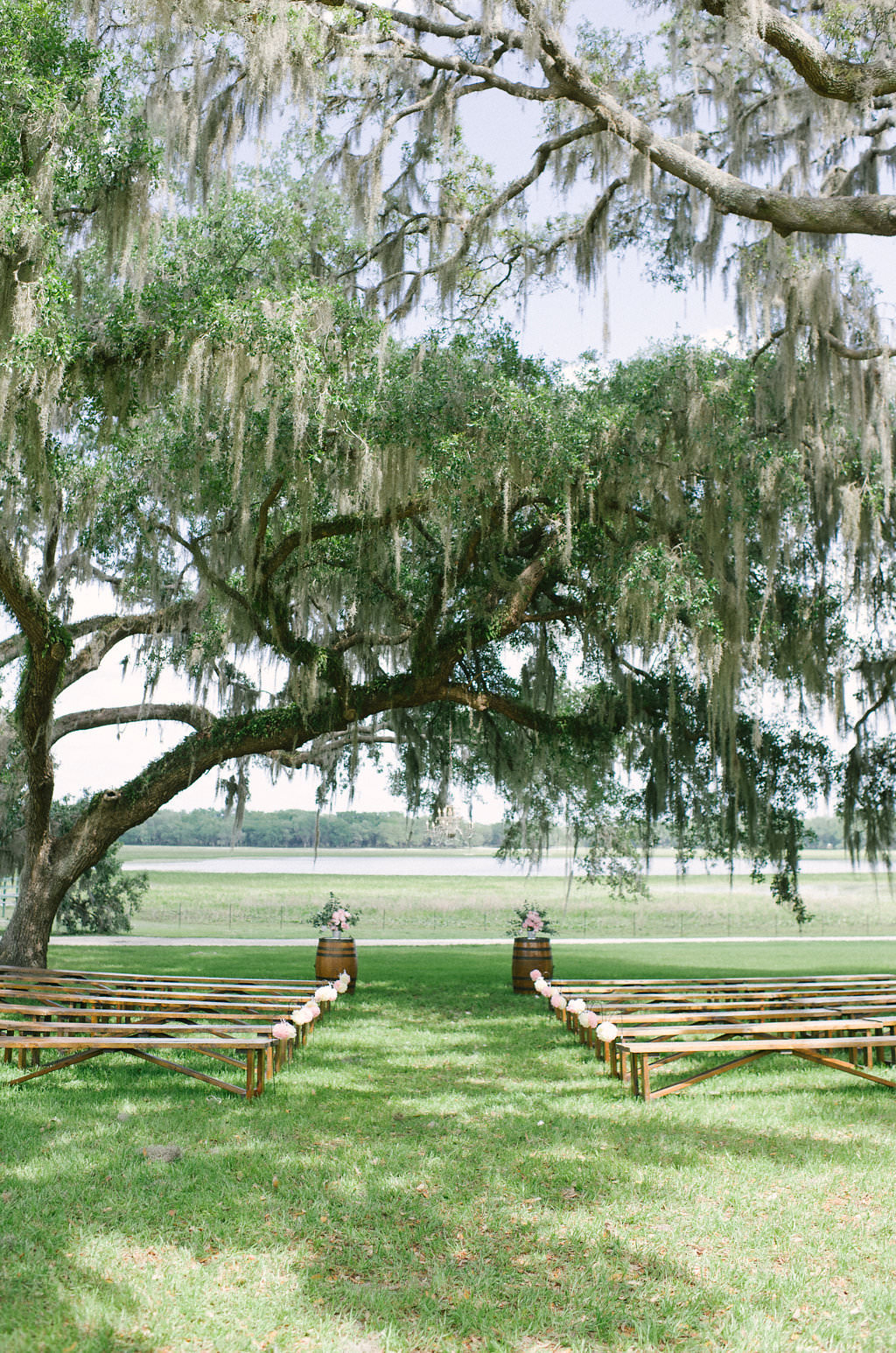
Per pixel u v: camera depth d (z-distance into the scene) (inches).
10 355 327.6
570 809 642.2
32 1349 124.8
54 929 954.1
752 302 462.6
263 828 4350.4
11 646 581.3
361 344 428.8
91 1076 300.0
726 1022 295.0
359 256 521.3
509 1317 138.5
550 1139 230.2
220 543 489.7
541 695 584.4
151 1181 192.2
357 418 408.8
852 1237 169.3
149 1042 260.5
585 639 560.4
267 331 378.3
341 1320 136.8
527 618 537.6
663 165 395.9
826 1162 214.1
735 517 463.5
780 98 452.8
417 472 427.8
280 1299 142.0
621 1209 182.9
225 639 484.4
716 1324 137.4
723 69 456.4
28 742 474.6
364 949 802.8
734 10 346.0
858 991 402.3
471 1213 179.2
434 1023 415.5
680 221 506.3
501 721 617.3
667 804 584.1
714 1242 167.5
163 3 381.7
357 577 529.0
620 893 713.6
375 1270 154.1
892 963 658.2
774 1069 331.6
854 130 435.8
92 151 370.0
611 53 445.7
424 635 508.7
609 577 481.7
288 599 515.8
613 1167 207.8
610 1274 153.5
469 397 426.9
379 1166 206.2
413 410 416.8
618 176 429.1
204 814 4480.8
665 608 430.6
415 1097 273.0
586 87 393.4
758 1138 235.8
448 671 523.5
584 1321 137.4
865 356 445.1
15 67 336.2
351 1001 481.1
